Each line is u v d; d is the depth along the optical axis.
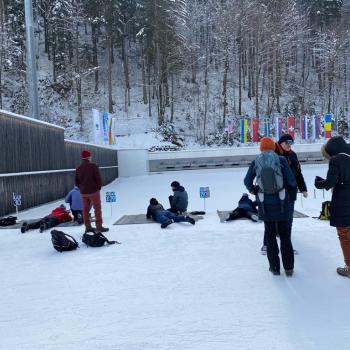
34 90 16.44
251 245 6.36
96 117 26.08
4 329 3.48
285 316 3.50
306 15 50.91
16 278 5.11
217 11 47.94
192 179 26.30
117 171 32.12
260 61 46.62
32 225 8.71
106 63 50.25
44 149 14.89
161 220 8.50
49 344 3.11
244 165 34.41
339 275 4.62
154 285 4.54
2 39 35.94
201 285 4.46
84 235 6.88
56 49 42.34
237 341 3.02
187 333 3.21
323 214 8.36
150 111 42.84
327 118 34.59
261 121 43.53
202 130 42.47
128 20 45.72
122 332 3.28
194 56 47.50
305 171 29.12
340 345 2.91
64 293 4.41
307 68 53.84
